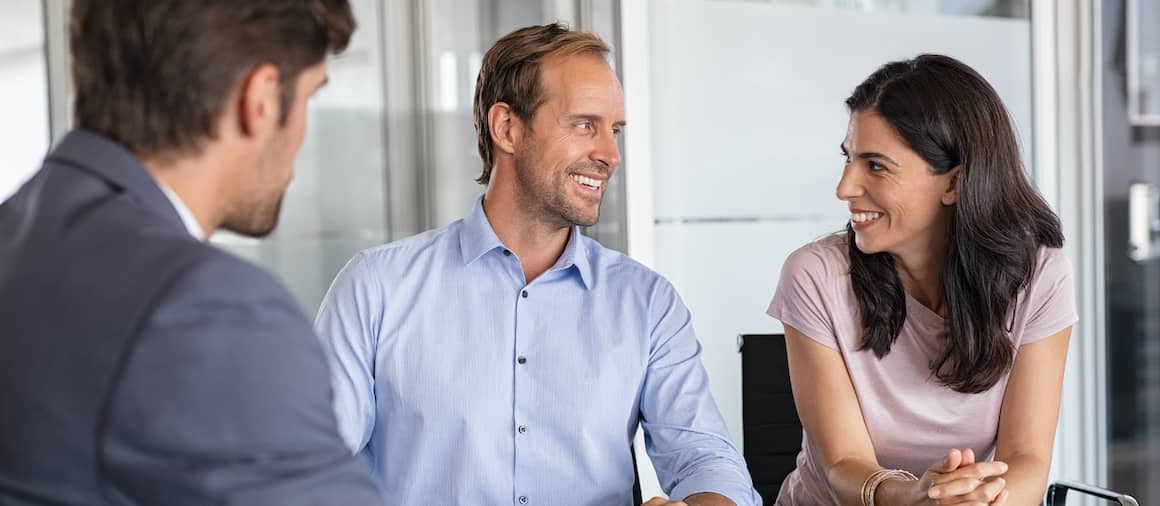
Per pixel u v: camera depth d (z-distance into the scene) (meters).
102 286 0.82
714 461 1.74
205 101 0.90
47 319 0.82
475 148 3.07
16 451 0.80
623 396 1.79
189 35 0.89
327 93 2.92
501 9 3.07
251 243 2.86
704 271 3.29
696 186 3.28
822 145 3.43
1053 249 1.99
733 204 3.32
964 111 1.85
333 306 1.76
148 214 0.88
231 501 0.79
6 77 2.60
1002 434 1.96
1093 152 3.73
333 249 2.95
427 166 3.02
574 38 1.76
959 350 1.92
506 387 1.76
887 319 1.96
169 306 0.79
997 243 1.88
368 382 1.75
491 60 1.80
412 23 2.99
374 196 2.98
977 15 3.61
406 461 1.74
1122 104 3.74
